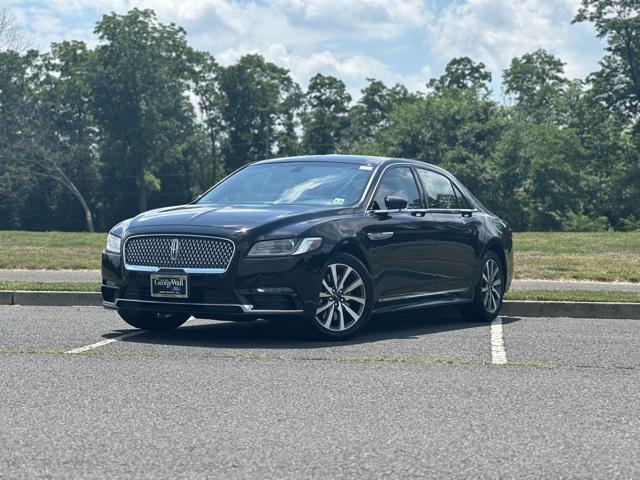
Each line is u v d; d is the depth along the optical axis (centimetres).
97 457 467
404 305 976
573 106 7831
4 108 8538
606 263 1772
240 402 599
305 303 866
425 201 1035
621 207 6706
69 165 8769
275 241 866
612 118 7019
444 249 1030
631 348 848
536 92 8669
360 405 593
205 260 867
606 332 970
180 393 625
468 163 7162
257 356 782
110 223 9131
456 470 447
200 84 9406
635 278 1573
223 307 859
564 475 441
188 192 9538
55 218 8919
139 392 628
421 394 628
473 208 1117
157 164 8588
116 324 1009
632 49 6825
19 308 1169
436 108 7594
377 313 938
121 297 905
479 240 1086
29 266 1742
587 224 6788
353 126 9456
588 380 684
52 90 8744
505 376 697
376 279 937
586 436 516
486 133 7538
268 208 919
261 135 9456
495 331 980
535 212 6944
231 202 978
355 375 696
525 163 7162
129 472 441
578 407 592
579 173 6956
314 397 616
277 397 615
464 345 861
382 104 9675
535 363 755
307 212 905
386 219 960
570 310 1150
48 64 8750
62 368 716
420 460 465
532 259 1852
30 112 8388
